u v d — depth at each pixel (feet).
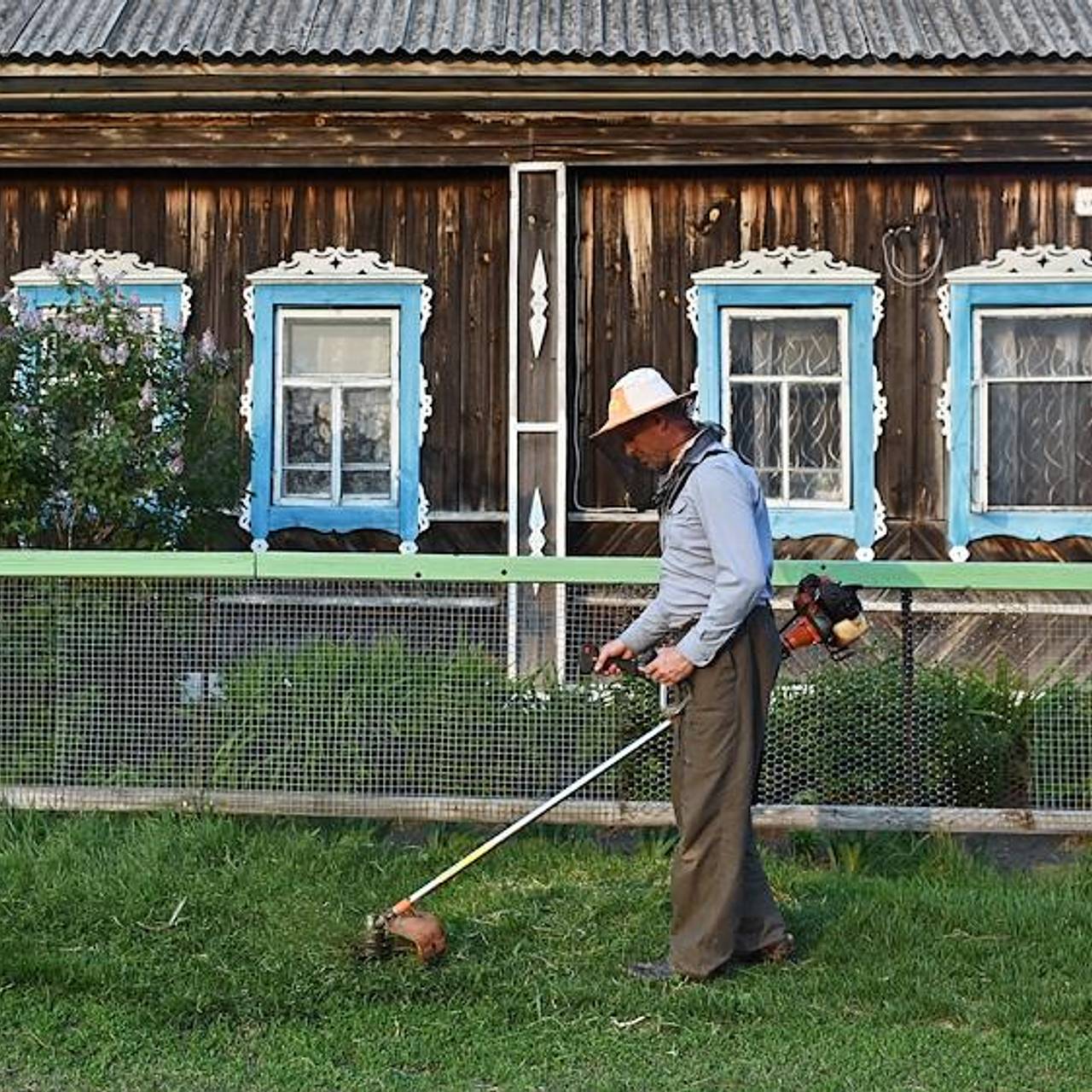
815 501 28.55
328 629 18.12
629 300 28.60
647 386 14.07
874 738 18.17
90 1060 12.56
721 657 13.83
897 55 26.35
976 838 18.97
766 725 14.83
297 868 16.72
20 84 27.25
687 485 13.98
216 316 29.09
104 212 29.14
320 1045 12.83
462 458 28.84
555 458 27.81
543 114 27.73
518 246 27.94
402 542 28.81
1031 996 13.65
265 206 29.04
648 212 28.53
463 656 18.02
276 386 29.01
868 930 15.31
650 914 15.74
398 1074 12.31
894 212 28.37
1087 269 28.04
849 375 28.35
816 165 27.91
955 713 18.08
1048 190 28.27
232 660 18.15
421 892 14.79
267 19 28.84
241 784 18.12
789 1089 11.94
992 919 15.48
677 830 17.81
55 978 14.02
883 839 18.22
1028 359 28.48
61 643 18.20
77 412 22.17
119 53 26.78
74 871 16.57
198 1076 12.26
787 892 16.56
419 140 27.96
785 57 26.43
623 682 17.88
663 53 26.45
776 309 28.45
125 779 18.17
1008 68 26.48
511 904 15.98
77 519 21.81
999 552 28.14
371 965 14.29
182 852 16.97
